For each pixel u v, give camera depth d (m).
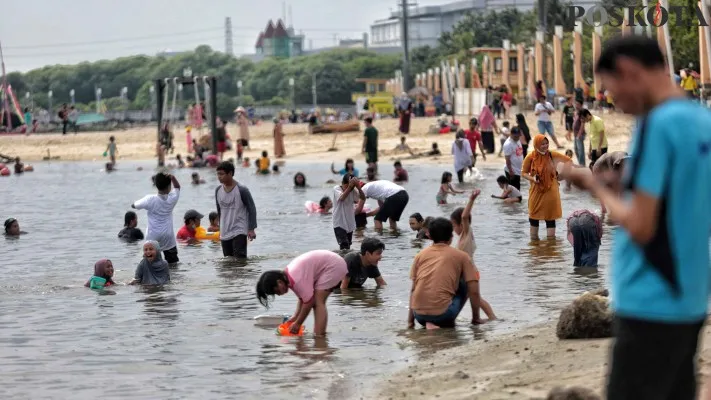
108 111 193.12
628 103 6.25
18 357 13.74
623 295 6.30
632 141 6.32
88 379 12.45
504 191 34.91
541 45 77.56
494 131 64.94
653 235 6.10
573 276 19.33
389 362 12.90
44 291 19.39
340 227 23.98
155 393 11.70
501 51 101.31
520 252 22.81
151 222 22.36
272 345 14.18
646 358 6.25
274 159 67.94
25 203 42.16
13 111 152.38
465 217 17.16
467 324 15.14
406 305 16.94
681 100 6.13
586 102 72.56
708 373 9.84
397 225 29.02
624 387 6.36
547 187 24.70
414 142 69.19
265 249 24.86
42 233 30.53
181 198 41.78
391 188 27.53
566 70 93.56
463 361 12.37
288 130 97.50
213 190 46.09
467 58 130.62
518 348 12.70
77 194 46.84
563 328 12.87
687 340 6.26
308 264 14.77
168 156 79.38
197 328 15.53
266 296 14.76
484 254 22.64
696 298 6.18
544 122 48.94
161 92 71.25
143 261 20.00
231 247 23.11
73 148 91.19
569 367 11.15
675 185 6.01
